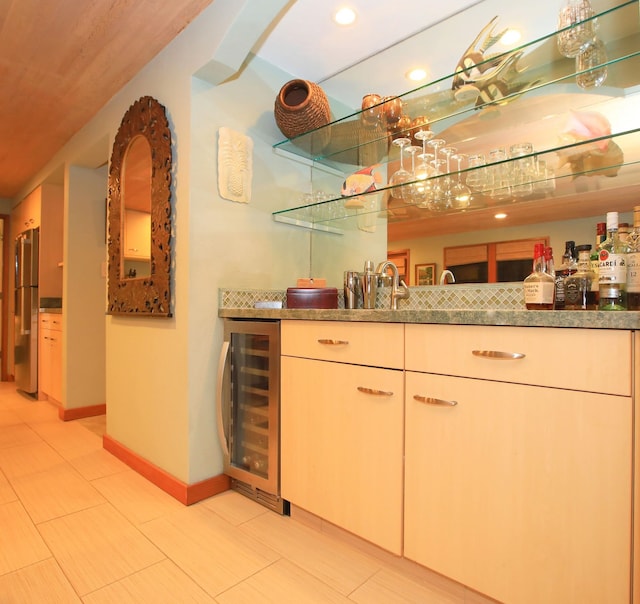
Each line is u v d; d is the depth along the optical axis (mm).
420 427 1246
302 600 1226
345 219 2324
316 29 1942
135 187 2287
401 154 2043
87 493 1938
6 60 2168
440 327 1203
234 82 2072
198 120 1925
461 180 1796
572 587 973
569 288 1352
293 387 1646
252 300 2109
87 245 3340
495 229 1730
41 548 1482
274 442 1725
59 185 3928
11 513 1738
